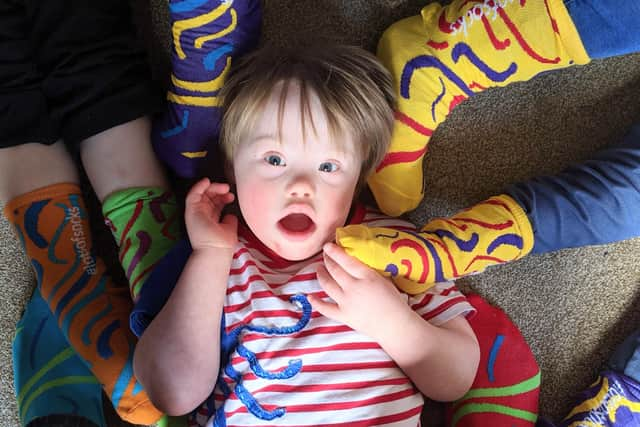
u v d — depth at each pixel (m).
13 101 0.86
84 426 0.86
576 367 1.00
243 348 0.82
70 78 0.86
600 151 0.96
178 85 0.87
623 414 0.94
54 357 0.91
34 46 0.87
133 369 0.84
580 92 1.00
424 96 0.88
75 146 0.90
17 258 0.99
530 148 1.00
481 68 0.87
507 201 0.89
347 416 0.79
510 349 0.96
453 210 1.01
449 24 0.86
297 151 0.76
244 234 0.89
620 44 0.84
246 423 0.80
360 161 0.81
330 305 0.79
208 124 0.88
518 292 1.01
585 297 1.01
